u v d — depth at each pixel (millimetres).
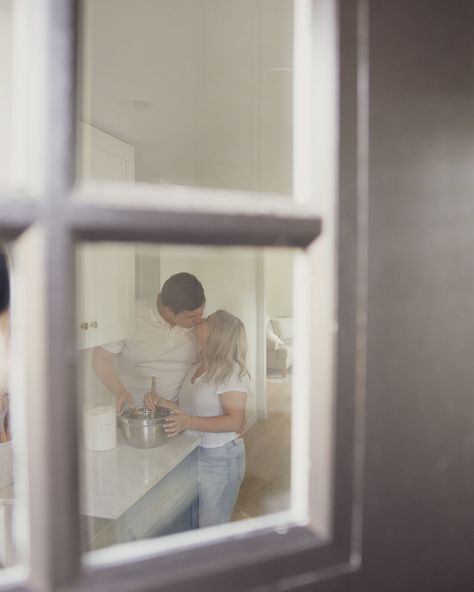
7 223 397
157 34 1642
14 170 426
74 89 417
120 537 1582
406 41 528
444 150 554
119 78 1993
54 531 406
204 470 2289
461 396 576
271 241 490
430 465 558
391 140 520
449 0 555
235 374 2246
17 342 435
